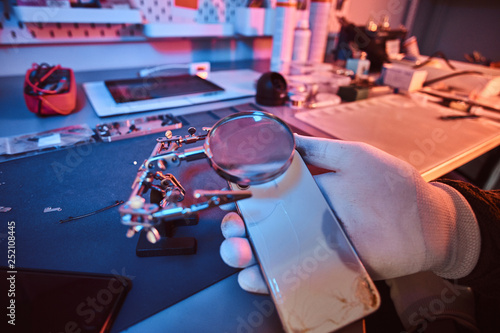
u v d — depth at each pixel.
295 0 1.25
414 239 0.40
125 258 0.42
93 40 1.20
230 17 1.51
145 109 0.88
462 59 2.18
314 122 0.86
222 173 0.37
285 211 0.41
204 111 0.90
